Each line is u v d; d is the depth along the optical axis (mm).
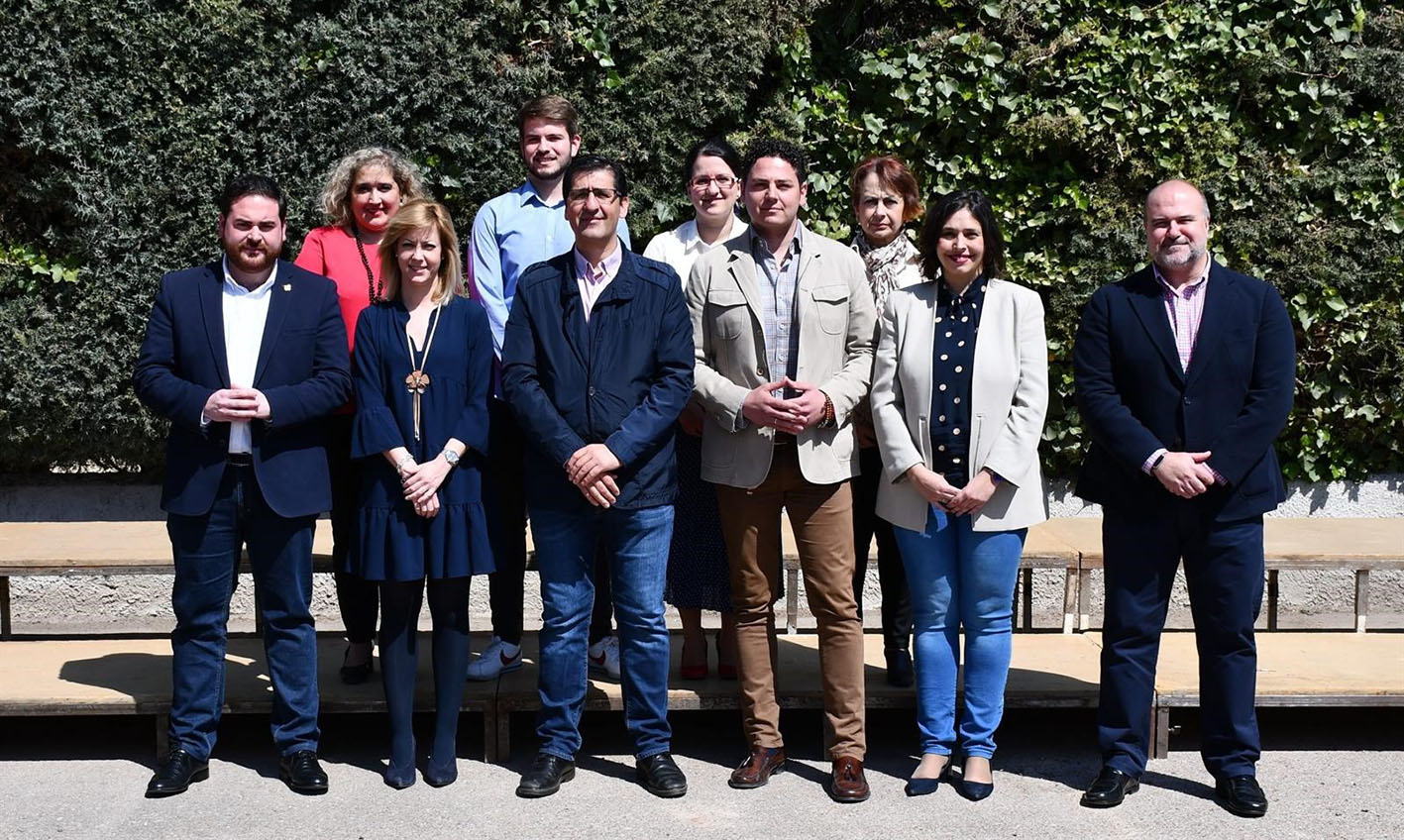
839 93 5125
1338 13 5094
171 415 3420
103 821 3295
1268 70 5043
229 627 5223
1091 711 4371
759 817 3342
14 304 4906
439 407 3498
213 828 3250
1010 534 3482
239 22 4812
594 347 3453
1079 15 5086
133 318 4938
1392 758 3832
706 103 5023
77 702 3656
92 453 5102
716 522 3875
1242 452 3330
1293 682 3789
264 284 3553
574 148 4074
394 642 3549
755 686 3617
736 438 3504
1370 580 5633
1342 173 5117
